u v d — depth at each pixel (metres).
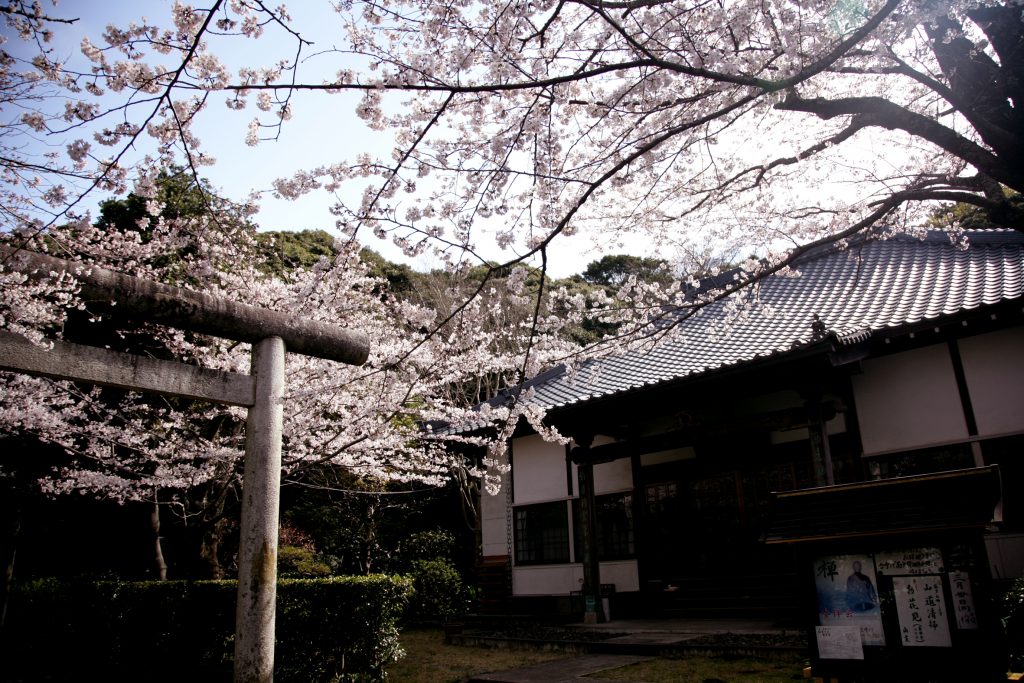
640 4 4.14
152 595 8.62
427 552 14.80
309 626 7.18
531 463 13.97
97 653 8.91
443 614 13.26
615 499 12.70
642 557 11.77
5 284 4.35
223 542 13.56
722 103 5.30
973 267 11.06
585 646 8.75
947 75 5.03
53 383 7.61
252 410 4.41
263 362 4.48
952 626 3.87
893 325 9.27
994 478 4.00
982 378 9.12
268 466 4.30
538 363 6.50
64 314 5.23
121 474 9.36
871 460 9.83
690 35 4.80
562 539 13.14
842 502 4.45
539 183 5.07
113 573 11.27
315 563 13.84
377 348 7.71
